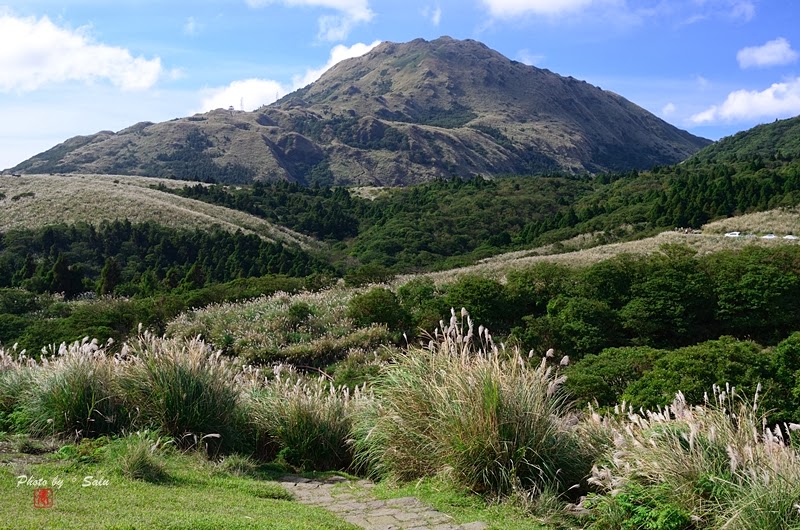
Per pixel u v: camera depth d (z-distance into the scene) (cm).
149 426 612
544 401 547
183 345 726
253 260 5250
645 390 1154
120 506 386
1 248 5022
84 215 5878
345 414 686
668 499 436
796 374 1123
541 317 2181
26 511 357
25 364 800
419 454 549
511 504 472
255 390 738
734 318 2327
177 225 6056
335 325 2239
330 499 497
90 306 2600
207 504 419
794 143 11644
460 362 562
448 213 8019
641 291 2355
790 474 401
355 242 7362
